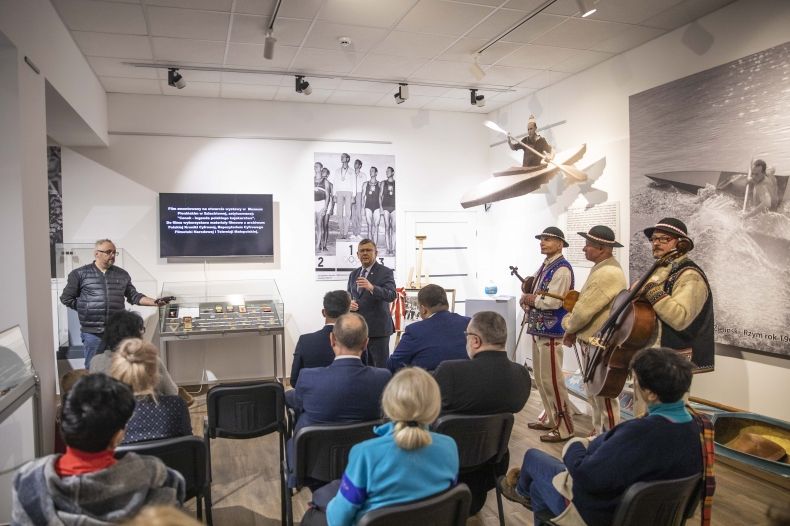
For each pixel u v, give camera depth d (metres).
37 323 2.93
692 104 3.87
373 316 4.43
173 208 5.49
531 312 4.05
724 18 3.65
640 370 1.69
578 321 3.36
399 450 1.51
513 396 2.33
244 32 3.99
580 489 1.75
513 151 6.14
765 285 3.41
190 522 0.78
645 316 2.89
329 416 2.20
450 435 2.16
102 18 3.66
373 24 3.88
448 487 1.57
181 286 5.62
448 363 2.28
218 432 2.73
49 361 3.12
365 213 6.19
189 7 3.53
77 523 1.19
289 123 5.92
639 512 1.62
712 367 3.12
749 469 3.20
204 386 5.61
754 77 3.45
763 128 3.40
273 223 5.86
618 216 4.61
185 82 4.91
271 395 2.76
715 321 3.74
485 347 2.33
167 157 5.55
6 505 1.96
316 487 2.25
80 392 1.26
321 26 3.90
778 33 3.32
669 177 4.07
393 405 1.52
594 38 4.20
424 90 5.62
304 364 2.96
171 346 5.55
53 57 3.41
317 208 6.01
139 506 1.27
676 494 1.63
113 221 5.42
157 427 2.07
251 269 5.81
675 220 3.05
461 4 3.55
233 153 5.75
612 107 4.68
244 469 3.46
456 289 6.58
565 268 3.95
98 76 4.87
